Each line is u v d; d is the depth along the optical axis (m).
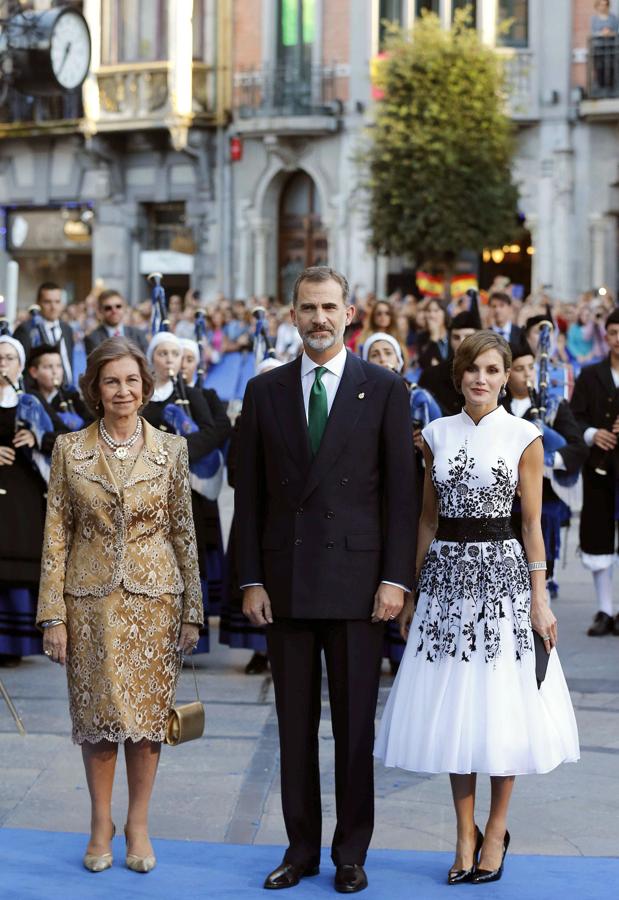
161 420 12.32
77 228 42.66
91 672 7.56
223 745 10.15
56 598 7.60
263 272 40.59
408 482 7.46
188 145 40.38
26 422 12.09
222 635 12.24
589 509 13.50
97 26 40.72
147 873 7.70
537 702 7.44
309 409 7.53
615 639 13.30
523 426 7.64
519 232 35.88
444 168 33.84
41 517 12.30
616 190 37.34
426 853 8.04
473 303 12.52
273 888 7.46
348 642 7.42
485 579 7.51
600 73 36.84
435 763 7.39
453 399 12.08
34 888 7.48
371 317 15.69
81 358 25.36
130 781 7.80
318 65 39.28
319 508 7.44
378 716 10.70
